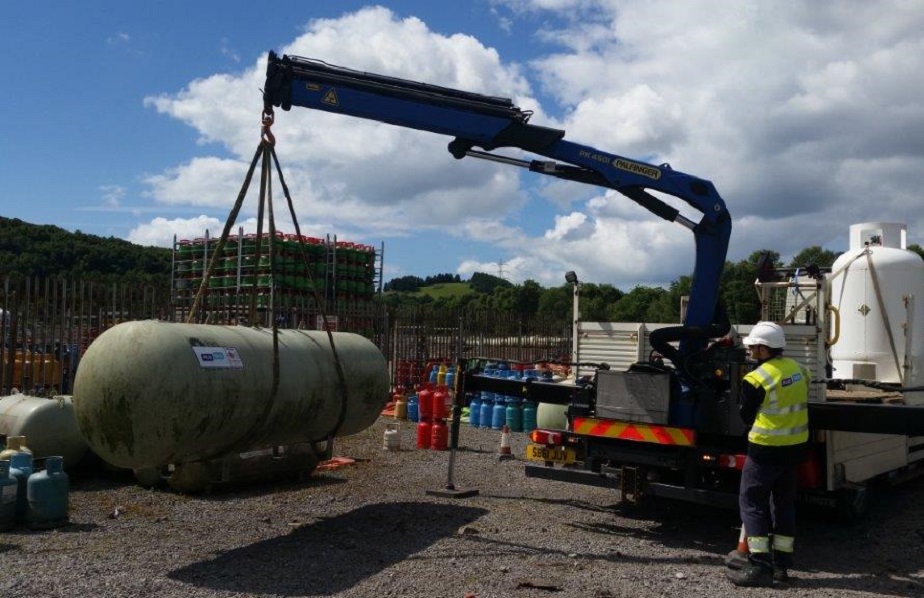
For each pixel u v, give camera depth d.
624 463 7.89
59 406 9.15
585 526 7.81
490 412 15.52
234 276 20.66
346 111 7.76
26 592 5.30
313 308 19.58
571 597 5.52
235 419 6.91
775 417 6.20
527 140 8.39
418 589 5.60
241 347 7.17
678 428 7.46
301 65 7.59
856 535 7.88
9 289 11.52
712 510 8.77
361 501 8.56
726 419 7.46
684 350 8.30
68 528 7.17
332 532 7.20
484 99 8.38
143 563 6.08
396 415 16.47
